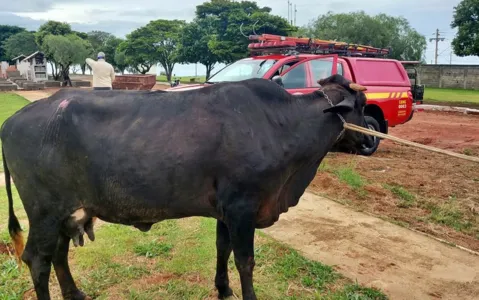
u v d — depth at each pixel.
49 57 38.44
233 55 32.88
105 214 3.46
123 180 3.25
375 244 5.29
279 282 4.29
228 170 3.28
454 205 6.71
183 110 3.35
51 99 3.47
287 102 3.72
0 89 30.20
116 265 4.56
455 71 35.25
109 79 12.74
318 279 4.33
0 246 4.98
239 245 3.39
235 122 3.32
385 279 4.45
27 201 3.42
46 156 3.29
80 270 4.48
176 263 4.60
